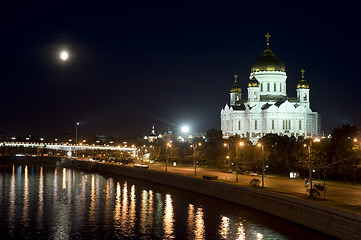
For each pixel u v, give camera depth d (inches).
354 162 5477.4
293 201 3725.4
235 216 4183.1
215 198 5246.1
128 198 5497.1
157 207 4832.7
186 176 6072.8
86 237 3720.5
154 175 7155.5
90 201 5310.0
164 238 3646.7
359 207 3408.0
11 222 4215.1
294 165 6648.6
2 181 7623.0
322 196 4087.1
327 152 6476.4
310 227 3489.2
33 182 7450.8
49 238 3698.3
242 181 5487.2
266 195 4183.1
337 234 3164.4
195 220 4163.4
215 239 3563.0
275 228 3715.6
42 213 4616.1
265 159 7194.9
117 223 4153.5
